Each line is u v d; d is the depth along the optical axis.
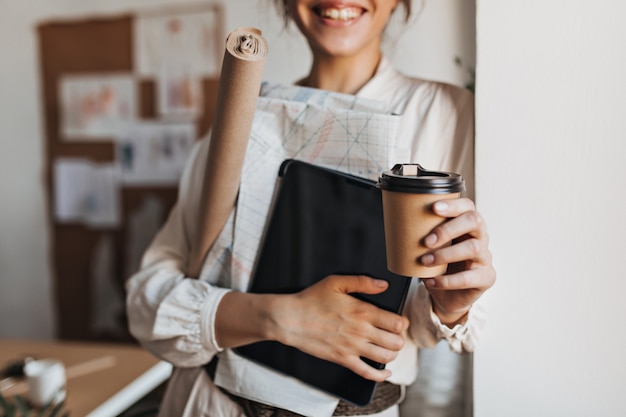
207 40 2.72
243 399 0.73
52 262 3.06
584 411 0.66
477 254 0.53
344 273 0.68
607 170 0.64
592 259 0.65
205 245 0.75
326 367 0.69
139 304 0.80
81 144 2.96
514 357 0.68
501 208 0.67
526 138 0.66
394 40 0.80
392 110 0.73
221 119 0.61
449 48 0.78
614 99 0.63
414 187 0.51
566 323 0.66
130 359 1.65
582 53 0.63
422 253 0.53
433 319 0.64
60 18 2.90
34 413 1.32
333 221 0.69
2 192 3.09
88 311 3.03
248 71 0.57
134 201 2.92
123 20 2.82
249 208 0.73
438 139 0.70
